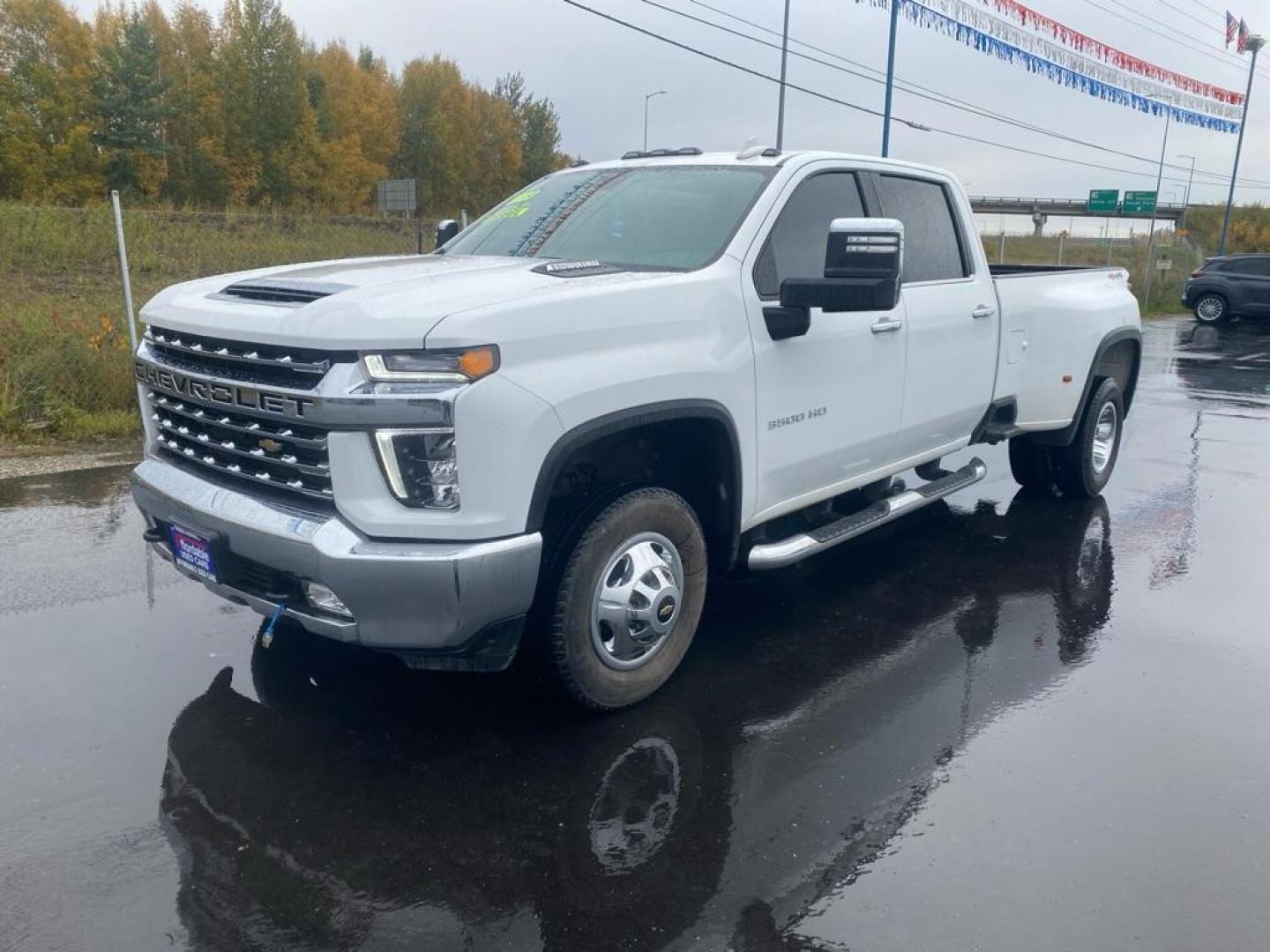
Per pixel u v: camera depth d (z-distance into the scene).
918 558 6.09
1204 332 22.67
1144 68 27.17
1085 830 3.33
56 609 4.96
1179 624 5.09
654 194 4.75
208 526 3.68
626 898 2.99
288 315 3.41
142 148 59.59
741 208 4.45
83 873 3.05
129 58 58.94
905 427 5.31
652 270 4.18
